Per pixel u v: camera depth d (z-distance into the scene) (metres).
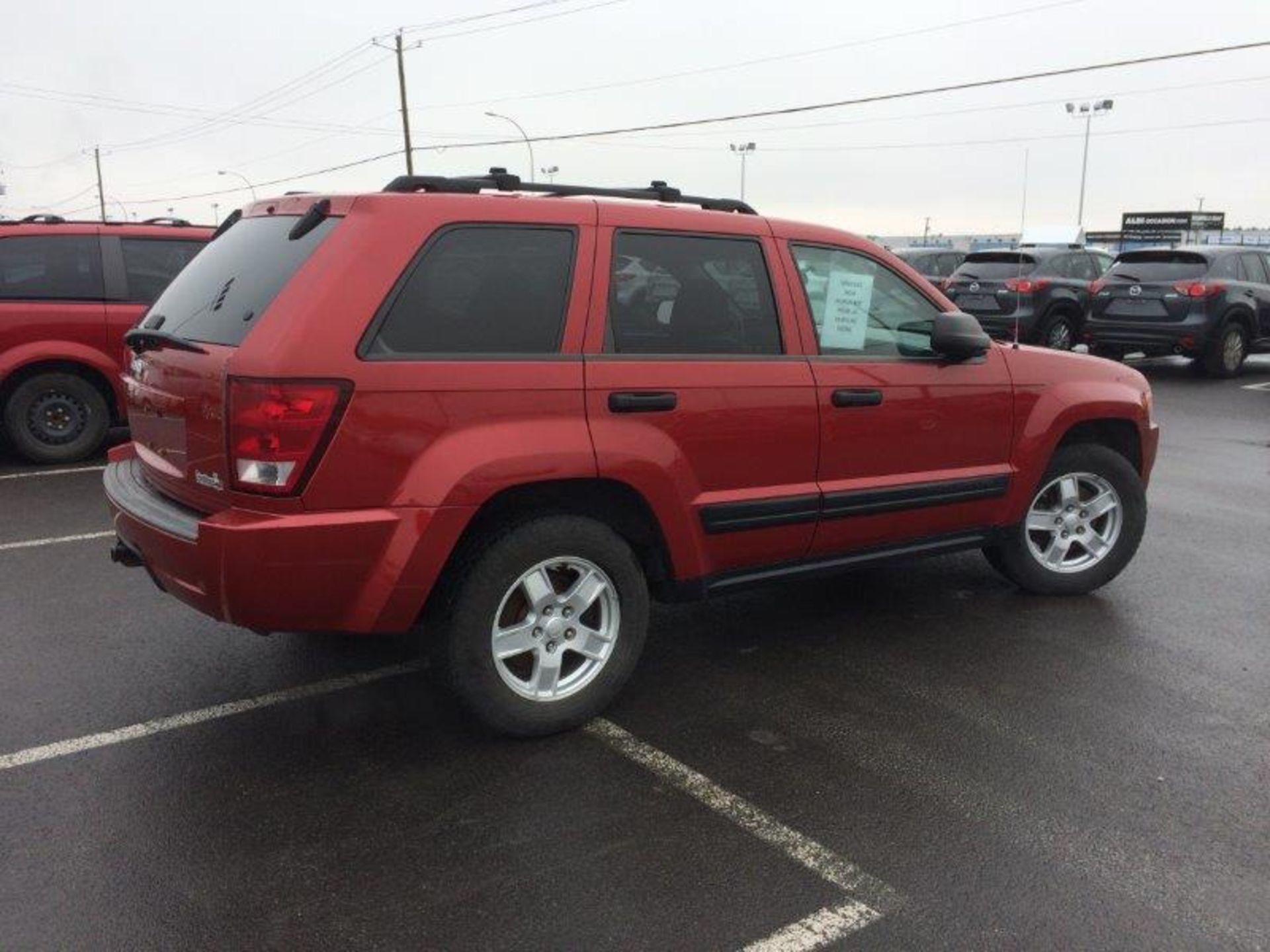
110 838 3.13
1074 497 5.25
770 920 2.78
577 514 3.77
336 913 2.79
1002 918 2.79
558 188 4.05
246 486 3.19
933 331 4.51
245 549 3.16
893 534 4.58
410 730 3.86
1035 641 4.78
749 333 4.08
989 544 4.99
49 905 2.81
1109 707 4.09
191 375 3.41
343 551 3.26
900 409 4.44
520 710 3.70
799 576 4.38
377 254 3.31
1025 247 17.34
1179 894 2.90
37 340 8.14
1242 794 3.43
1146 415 5.39
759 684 4.29
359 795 3.39
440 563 3.39
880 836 3.17
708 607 5.24
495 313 3.51
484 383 3.42
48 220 8.39
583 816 3.28
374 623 3.38
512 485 3.46
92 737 3.77
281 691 4.18
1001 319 15.34
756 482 4.08
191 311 3.76
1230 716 4.01
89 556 5.90
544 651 3.74
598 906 2.83
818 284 4.28
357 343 3.24
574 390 3.58
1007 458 4.88
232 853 3.06
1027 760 3.66
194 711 4.00
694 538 3.94
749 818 3.27
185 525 3.37
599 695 3.86
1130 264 14.80
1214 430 10.63
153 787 3.44
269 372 3.13
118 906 2.81
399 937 2.70
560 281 3.65
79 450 8.48
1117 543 5.34
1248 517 7.04
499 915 2.79
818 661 4.54
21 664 4.41
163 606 5.11
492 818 3.27
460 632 3.55
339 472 3.23
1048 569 5.27
